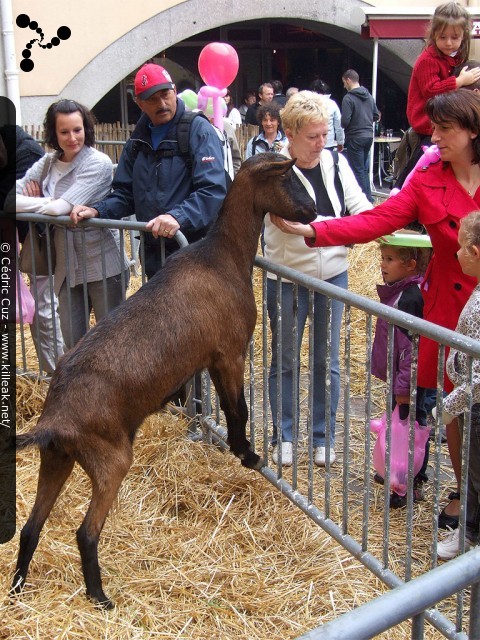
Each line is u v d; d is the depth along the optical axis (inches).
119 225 166.1
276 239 161.2
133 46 534.6
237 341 134.3
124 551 131.5
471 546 134.4
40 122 516.4
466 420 104.0
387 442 118.0
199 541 136.6
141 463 160.4
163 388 121.9
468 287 134.9
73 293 191.8
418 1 612.4
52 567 124.7
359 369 234.1
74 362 116.0
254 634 112.7
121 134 530.0
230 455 167.3
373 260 333.4
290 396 169.6
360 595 124.5
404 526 147.4
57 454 116.6
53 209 173.3
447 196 133.9
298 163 155.3
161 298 124.7
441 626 109.3
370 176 516.7
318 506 152.0
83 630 110.6
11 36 466.9
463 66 189.8
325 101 151.2
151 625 113.7
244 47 748.6
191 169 168.1
